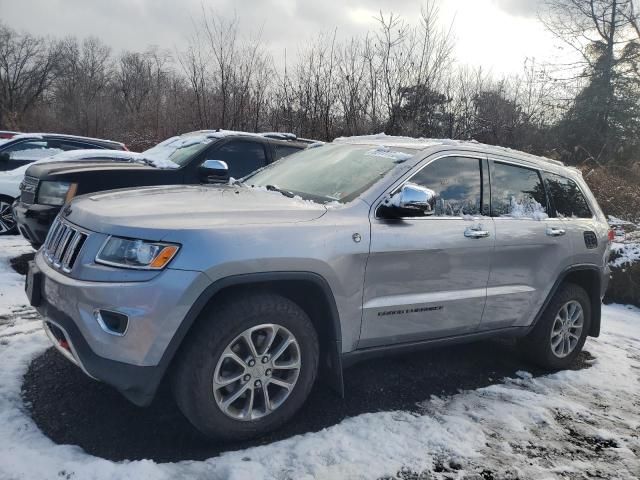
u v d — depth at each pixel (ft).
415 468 9.78
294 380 10.58
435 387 13.62
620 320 23.49
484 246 13.21
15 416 10.14
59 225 11.34
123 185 21.09
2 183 28.43
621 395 14.32
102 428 10.14
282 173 14.71
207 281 9.29
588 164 58.23
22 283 19.52
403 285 11.84
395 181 12.26
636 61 74.18
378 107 44.75
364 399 12.49
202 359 9.49
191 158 23.26
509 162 14.90
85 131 116.88
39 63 185.68
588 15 73.05
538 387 14.38
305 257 10.25
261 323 10.02
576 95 73.92
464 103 50.88
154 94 67.41
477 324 13.58
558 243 15.15
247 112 48.03
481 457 10.41
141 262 9.20
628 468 10.54
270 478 8.96
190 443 9.93
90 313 9.21
